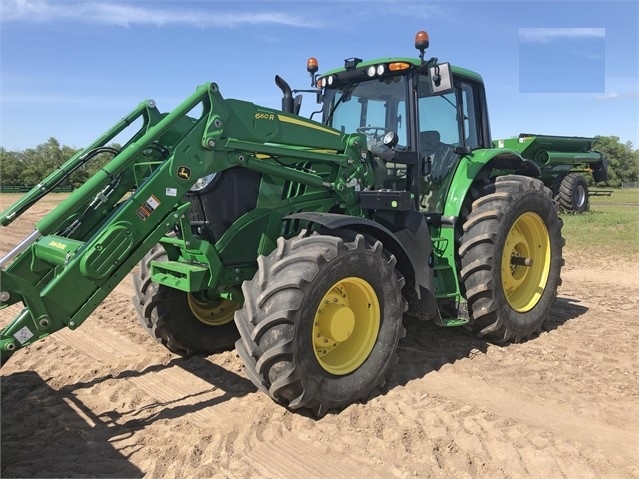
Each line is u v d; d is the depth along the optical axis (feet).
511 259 16.52
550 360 14.74
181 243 12.28
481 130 17.99
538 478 9.22
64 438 10.59
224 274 12.82
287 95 16.83
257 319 10.82
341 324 11.69
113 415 11.58
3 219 12.01
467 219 15.89
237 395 12.57
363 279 12.01
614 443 10.37
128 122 13.33
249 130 12.41
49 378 13.53
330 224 11.65
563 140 46.39
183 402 12.21
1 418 11.39
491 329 15.53
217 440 10.48
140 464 9.70
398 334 12.84
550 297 17.30
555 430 10.86
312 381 11.09
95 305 10.53
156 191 11.09
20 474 9.32
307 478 9.23
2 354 9.82
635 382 13.17
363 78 16.42
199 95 11.69
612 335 16.81
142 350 15.58
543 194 17.01
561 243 17.87
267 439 10.52
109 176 10.68
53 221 10.24
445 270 15.75
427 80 15.85
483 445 10.26
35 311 9.94
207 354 15.43
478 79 17.52
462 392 12.70
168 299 14.57
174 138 13.46
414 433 10.68
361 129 16.34
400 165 15.53
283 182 13.43
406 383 13.25
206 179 12.52
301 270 10.96
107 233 10.52
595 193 83.82
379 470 9.46
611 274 26.63
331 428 10.91
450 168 16.28
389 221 14.26
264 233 13.21
